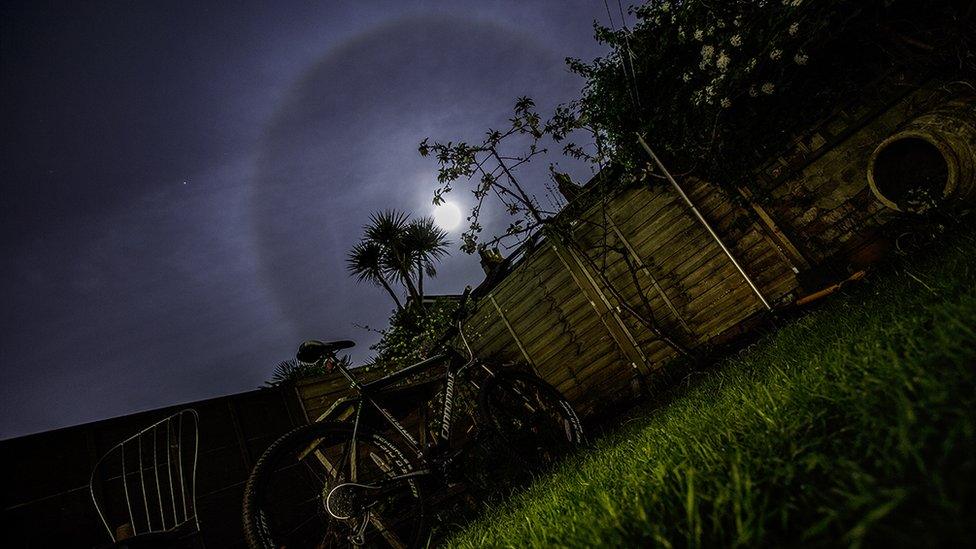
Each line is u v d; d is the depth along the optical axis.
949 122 4.51
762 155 5.63
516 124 5.73
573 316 7.23
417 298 11.02
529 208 5.84
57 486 3.90
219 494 4.87
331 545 2.76
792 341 2.77
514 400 4.16
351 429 2.96
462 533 2.61
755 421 1.22
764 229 5.73
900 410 0.75
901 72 4.86
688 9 5.17
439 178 5.77
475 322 8.01
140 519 4.14
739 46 4.89
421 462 3.17
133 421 4.65
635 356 6.73
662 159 6.22
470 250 5.91
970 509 0.50
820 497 0.70
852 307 2.75
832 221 5.29
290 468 5.30
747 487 0.77
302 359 3.18
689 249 6.28
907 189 4.82
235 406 5.71
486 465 4.10
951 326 0.96
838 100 5.20
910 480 0.61
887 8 4.68
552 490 1.98
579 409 6.98
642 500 0.97
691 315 6.28
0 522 3.54
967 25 4.38
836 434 0.88
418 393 4.39
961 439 0.62
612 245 6.54
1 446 3.78
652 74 5.72
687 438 1.47
